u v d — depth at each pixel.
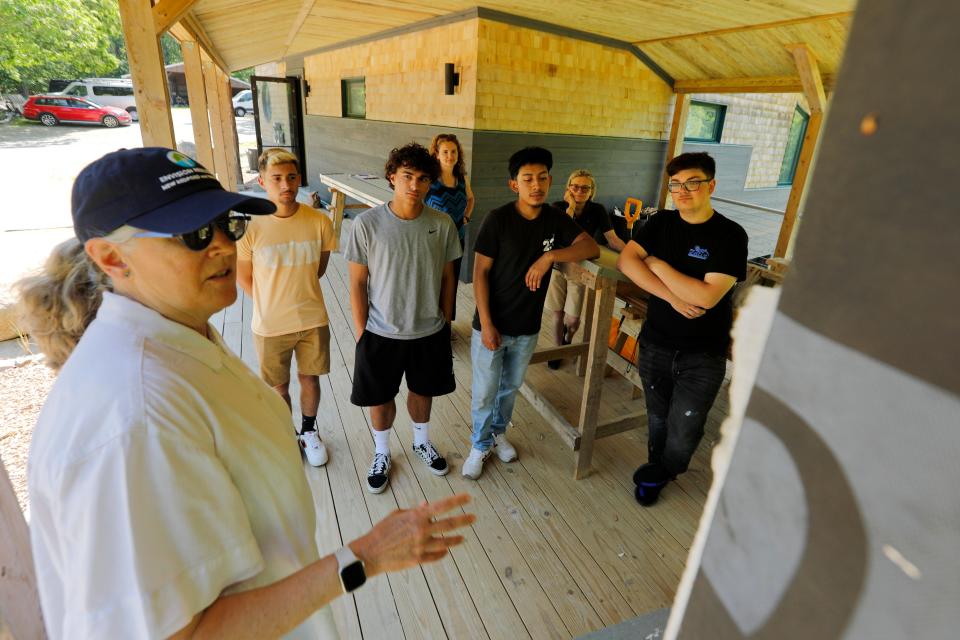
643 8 4.31
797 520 0.27
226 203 0.77
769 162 8.98
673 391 2.20
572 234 2.31
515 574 2.09
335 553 0.80
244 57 10.29
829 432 0.25
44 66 23.50
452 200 3.52
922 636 0.21
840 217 0.23
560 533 2.30
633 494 2.55
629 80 6.16
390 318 2.25
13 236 6.91
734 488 0.32
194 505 0.69
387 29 6.40
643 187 6.88
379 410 2.45
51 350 0.88
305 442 2.65
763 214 8.27
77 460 0.63
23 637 1.37
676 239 2.00
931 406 0.20
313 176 10.45
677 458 2.25
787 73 5.25
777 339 0.28
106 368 0.69
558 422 2.60
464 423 3.07
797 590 0.27
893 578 0.22
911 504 0.21
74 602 0.64
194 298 0.80
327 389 3.38
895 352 0.21
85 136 17.81
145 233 0.73
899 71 0.20
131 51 2.86
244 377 0.93
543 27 5.22
